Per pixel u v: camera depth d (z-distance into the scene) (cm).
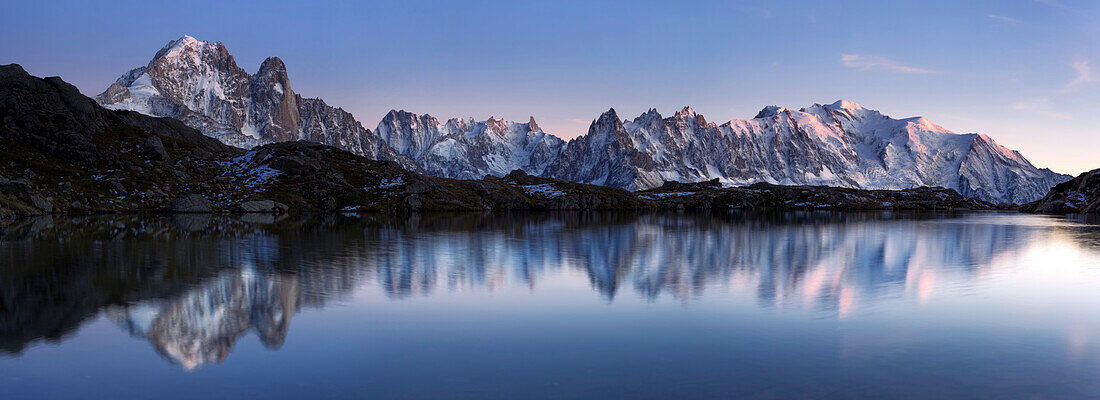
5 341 2516
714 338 2564
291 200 16200
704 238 8025
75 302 3269
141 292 3569
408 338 2567
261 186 17150
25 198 11688
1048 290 3797
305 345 2458
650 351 2375
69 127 16525
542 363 2223
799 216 17112
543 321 2881
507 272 4522
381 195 17850
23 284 3825
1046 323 2848
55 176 14125
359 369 2161
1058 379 2058
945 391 1942
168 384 2023
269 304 3253
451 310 3128
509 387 1975
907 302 3359
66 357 2309
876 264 5169
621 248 6494
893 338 2562
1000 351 2380
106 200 13712
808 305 3275
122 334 2630
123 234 7462
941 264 5203
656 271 4612
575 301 3381
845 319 2920
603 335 2619
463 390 1950
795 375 2091
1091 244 7456
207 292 3594
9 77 16612
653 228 10275
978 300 3434
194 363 2236
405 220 12206
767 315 3011
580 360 2261
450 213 16700
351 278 4159
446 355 2323
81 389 1983
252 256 5359
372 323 2831
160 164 16575
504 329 2725
